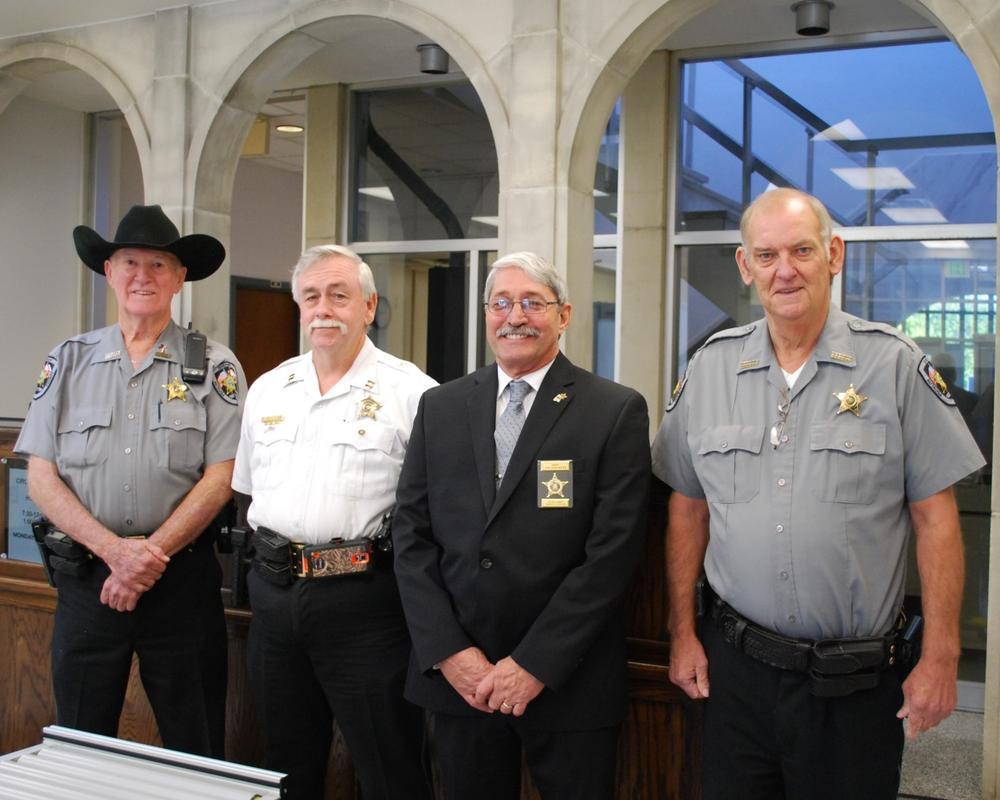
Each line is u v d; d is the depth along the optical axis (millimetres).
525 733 2348
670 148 5629
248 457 2873
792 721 2121
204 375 2938
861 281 5285
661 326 5648
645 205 5641
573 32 4457
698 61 5605
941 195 5117
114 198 7715
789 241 2109
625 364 5719
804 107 5395
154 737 3422
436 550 2451
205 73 5418
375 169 6602
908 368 2123
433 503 2447
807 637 2115
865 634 2098
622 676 2395
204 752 2914
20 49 5996
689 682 2340
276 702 2719
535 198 4516
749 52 5473
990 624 3467
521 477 2357
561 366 2461
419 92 6441
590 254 4680
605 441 2365
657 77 5570
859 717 2092
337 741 3156
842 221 5336
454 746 2400
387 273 6598
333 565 2611
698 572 2385
